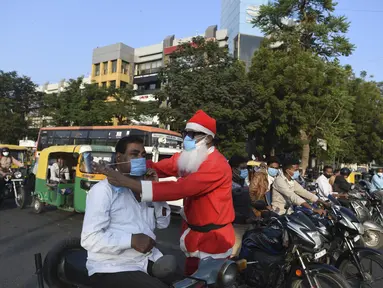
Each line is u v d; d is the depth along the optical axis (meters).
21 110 36.44
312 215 4.50
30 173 12.62
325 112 19.12
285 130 19.17
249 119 19.12
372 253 4.18
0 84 35.06
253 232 4.21
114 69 43.25
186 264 2.96
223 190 2.84
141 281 2.19
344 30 20.72
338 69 19.05
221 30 33.81
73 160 10.63
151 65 43.06
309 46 21.53
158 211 2.77
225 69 18.27
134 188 2.33
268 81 19.11
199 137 2.91
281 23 22.16
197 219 2.87
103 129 16.81
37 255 2.67
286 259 3.74
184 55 18.58
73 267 2.49
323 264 3.56
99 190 2.26
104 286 2.20
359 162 31.62
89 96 30.84
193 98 16.89
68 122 29.98
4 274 5.02
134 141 2.50
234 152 17.67
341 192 8.81
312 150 22.52
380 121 29.25
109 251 2.18
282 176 5.04
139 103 31.33
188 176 2.71
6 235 7.45
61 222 8.94
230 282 2.33
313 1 21.12
